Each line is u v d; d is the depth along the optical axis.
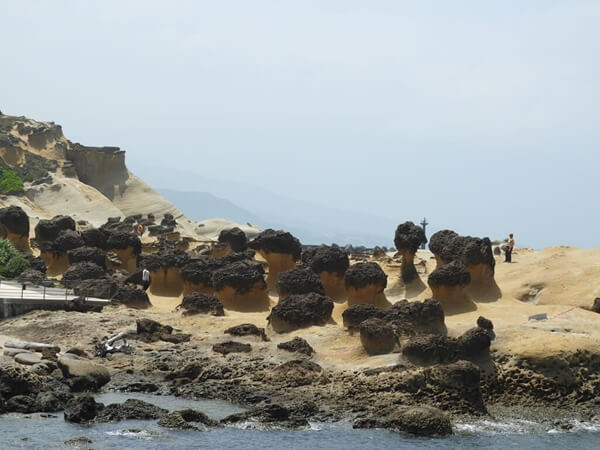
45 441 47.28
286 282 77.94
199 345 68.00
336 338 66.44
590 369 60.16
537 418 56.00
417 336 62.47
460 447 49.16
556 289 82.88
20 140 178.12
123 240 98.75
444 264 85.50
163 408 54.00
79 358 63.53
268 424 51.53
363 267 77.56
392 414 52.12
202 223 174.25
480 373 58.69
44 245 101.62
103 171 187.25
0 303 76.62
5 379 54.50
